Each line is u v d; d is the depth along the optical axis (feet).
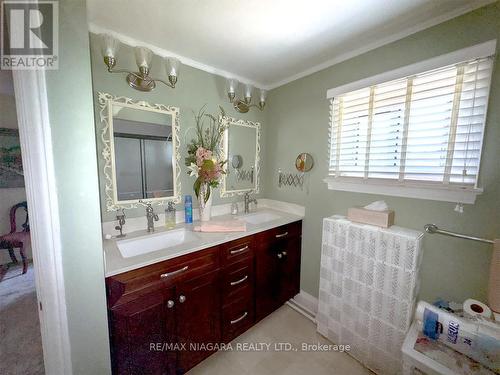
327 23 3.89
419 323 3.58
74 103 2.50
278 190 7.04
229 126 6.25
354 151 5.06
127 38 4.33
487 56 3.23
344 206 5.36
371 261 4.22
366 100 4.77
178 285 3.74
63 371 2.64
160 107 4.87
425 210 4.06
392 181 4.37
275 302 5.71
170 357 3.76
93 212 2.73
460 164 3.64
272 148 7.14
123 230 4.54
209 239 4.30
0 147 7.79
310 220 6.17
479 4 3.32
